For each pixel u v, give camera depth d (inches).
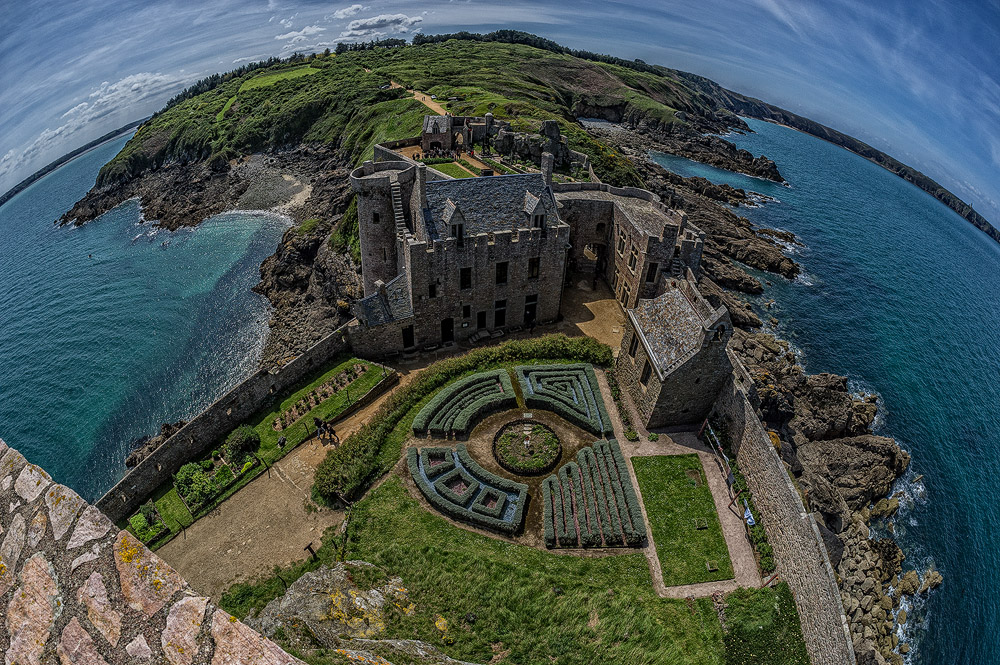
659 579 1517.0
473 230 2333.9
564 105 7244.1
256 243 4544.8
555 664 1264.8
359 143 5285.4
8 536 380.5
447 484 1747.0
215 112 7460.6
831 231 5137.8
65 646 349.1
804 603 1421.0
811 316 3550.7
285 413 2012.8
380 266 2701.8
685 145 7500.0
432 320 2386.8
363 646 1083.3
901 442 2632.9
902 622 1873.8
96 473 2583.7
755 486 1699.1
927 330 3597.4
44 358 3326.8
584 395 2076.8
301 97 7022.6
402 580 1433.3
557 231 2386.8
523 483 1737.2
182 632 357.1
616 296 2780.5
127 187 6432.1
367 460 1784.0
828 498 2129.7
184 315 3673.7
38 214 6151.6
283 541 1585.9
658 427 1963.6
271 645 358.9
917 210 6599.4
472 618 1338.6
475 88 6097.4
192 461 1844.2
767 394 2420.0
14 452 412.8
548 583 1455.5
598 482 1749.5
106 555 375.2
